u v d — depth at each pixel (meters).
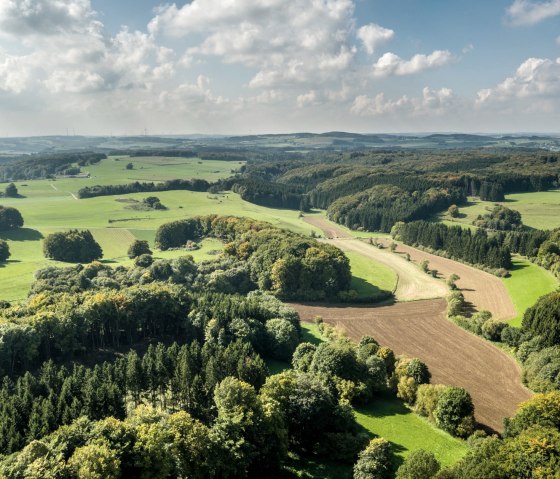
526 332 116.81
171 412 83.44
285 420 77.56
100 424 64.00
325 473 72.62
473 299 159.75
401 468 63.47
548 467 55.47
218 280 157.25
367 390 93.06
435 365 110.56
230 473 65.88
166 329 121.75
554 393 72.44
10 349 92.06
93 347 109.56
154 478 59.59
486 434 79.62
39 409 71.25
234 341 110.19
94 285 139.38
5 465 57.75
